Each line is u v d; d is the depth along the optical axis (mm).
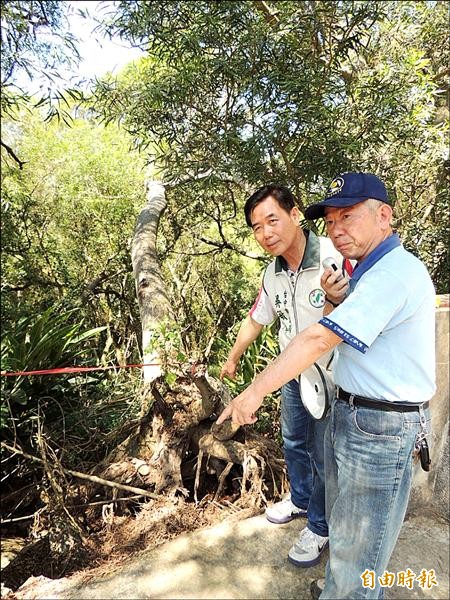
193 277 7957
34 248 7438
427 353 1411
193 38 3604
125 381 4691
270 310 2246
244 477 2680
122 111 4266
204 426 2908
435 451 2379
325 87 3871
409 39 5355
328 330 1302
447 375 2355
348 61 4805
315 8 3988
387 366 1390
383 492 1436
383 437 1407
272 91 3738
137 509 2756
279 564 2018
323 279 1630
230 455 2744
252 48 3680
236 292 7207
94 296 7453
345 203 1438
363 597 1517
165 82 3953
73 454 3195
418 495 2377
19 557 2562
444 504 2350
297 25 3846
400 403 1403
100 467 2928
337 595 1556
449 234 5820
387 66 4504
